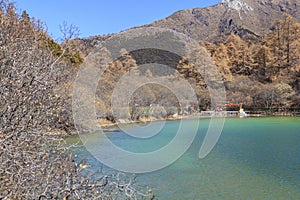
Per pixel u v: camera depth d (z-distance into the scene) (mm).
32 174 2289
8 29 4438
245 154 9516
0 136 2197
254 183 6340
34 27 6363
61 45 6297
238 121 22688
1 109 2572
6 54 3139
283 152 9945
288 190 5938
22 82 2760
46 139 3023
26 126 2627
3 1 6289
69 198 2289
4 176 2162
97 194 2586
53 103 3441
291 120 23500
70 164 2807
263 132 15828
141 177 6301
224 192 5770
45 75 3381
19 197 2156
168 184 6043
